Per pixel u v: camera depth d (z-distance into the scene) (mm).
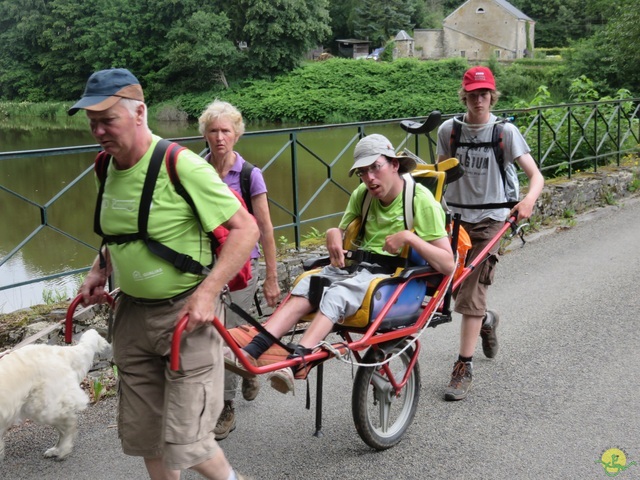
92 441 3955
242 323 4090
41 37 58125
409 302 3695
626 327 5641
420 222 3654
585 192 9859
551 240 8484
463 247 4059
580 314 5965
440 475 3586
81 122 39500
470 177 4586
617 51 30875
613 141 11562
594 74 34219
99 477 3602
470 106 4547
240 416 4285
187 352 2660
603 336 5465
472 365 4988
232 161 4000
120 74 2512
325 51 82812
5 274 9820
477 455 3771
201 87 57375
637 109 12594
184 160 2582
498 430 4043
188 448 2674
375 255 3768
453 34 75188
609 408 4273
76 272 5180
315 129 6605
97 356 4746
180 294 2672
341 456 3789
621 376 4734
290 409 4375
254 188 4008
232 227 2623
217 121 3875
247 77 58062
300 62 58781
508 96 49250
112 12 57688
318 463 3719
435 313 4039
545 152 10922
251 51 57406
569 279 6957
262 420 4227
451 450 3832
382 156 3631
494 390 4570
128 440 2832
